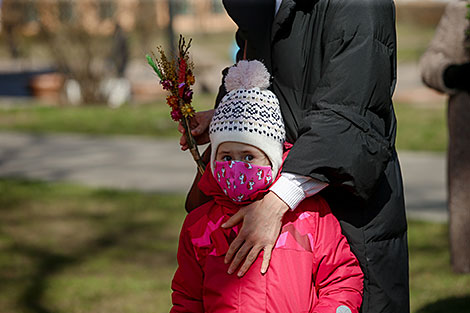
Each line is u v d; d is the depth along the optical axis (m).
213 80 18.36
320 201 2.32
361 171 2.15
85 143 10.95
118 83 16.36
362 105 2.18
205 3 35.72
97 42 16.16
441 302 4.51
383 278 2.36
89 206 7.30
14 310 4.64
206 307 2.26
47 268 5.46
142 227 6.54
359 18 2.21
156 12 16.81
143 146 10.62
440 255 5.49
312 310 2.20
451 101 4.77
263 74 2.29
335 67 2.21
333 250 2.23
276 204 2.18
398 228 2.39
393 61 2.31
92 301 4.78
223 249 2.26
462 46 4.51
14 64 25.33
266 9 2.42
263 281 2.18
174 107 2.48
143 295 4.86
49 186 8.15
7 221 6.78
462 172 4.84
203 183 2.37
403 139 10.57
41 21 15.87
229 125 2.25
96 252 5.86
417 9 32.72
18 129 12.36
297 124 2.39
